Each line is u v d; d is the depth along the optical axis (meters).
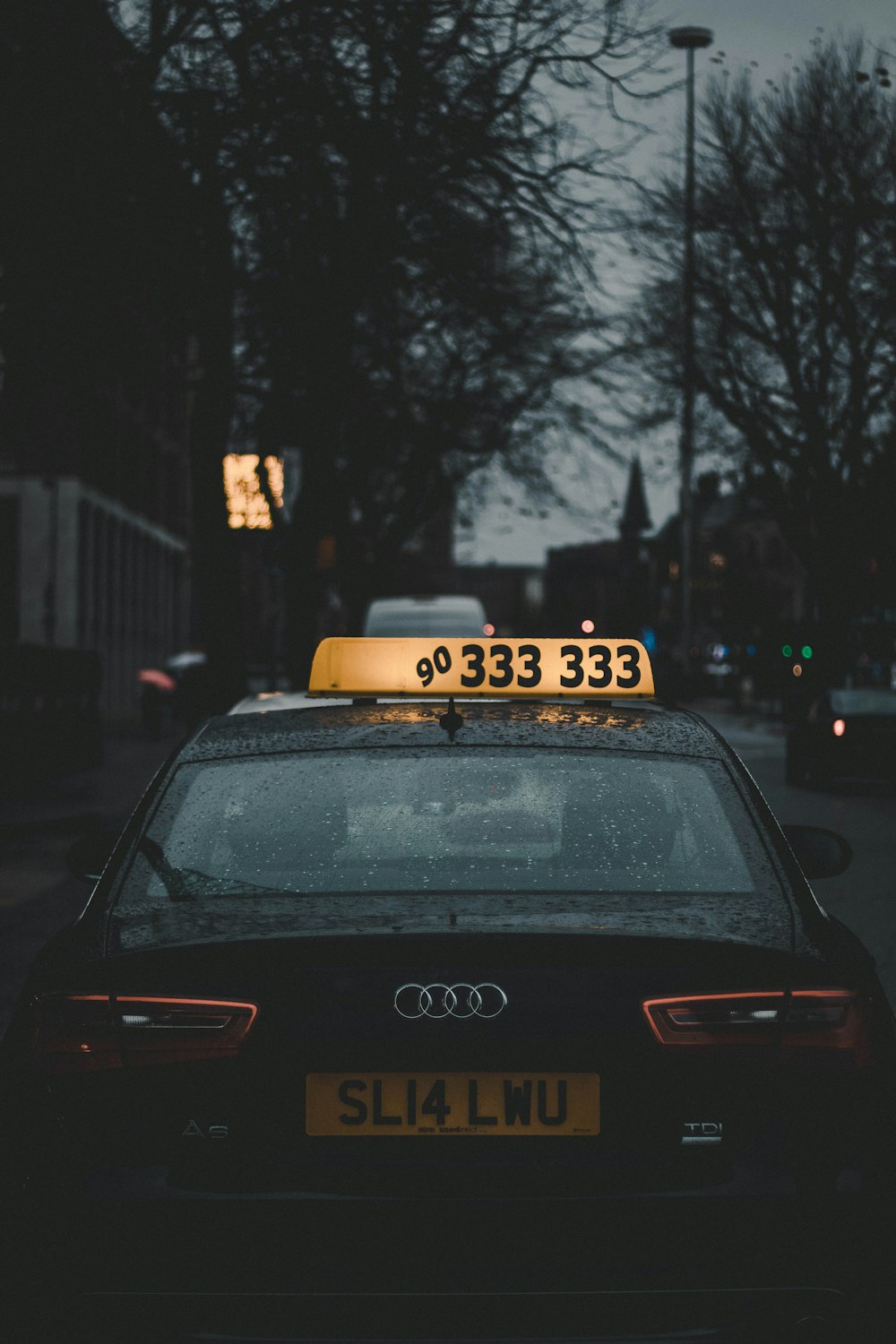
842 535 36.22
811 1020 3.50
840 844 5.18
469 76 16.73
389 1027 3.43
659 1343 3.36
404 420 30.97
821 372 34.19
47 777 25.56
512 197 17.81
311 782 4.25
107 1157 3.43
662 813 4.15
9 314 16.03
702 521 98.38
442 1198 3.37
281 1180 3.40
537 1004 3.44
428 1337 3.36
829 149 31.56
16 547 41.34
